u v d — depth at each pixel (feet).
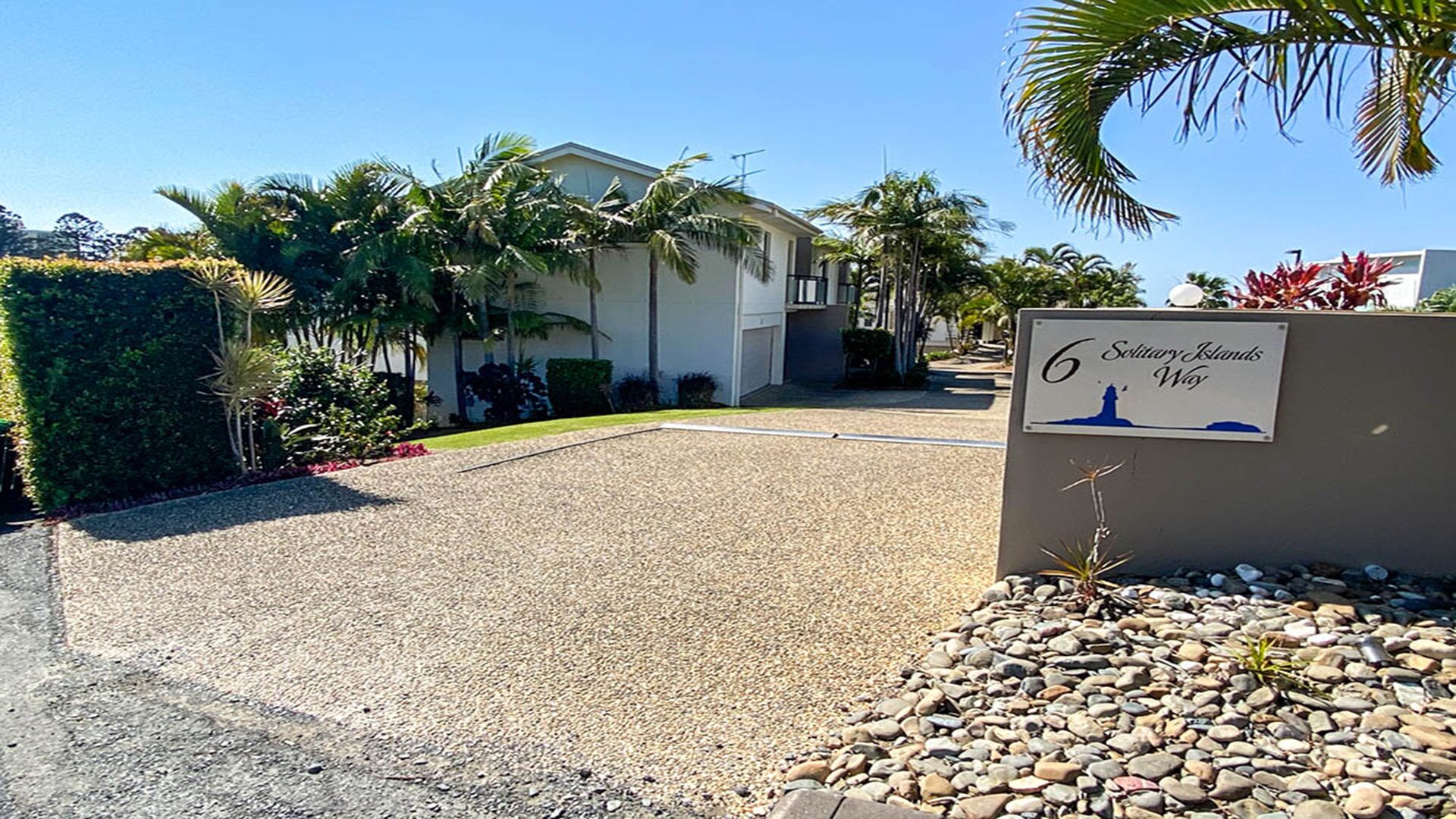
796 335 84.28
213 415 24.97
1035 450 13.10
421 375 65.00
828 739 9.27
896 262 75.51
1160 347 12.31
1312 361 11.68
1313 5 9.45
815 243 77.71
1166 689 9.07
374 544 17.69
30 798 8.38
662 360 59.31
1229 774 7.47
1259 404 11.94
